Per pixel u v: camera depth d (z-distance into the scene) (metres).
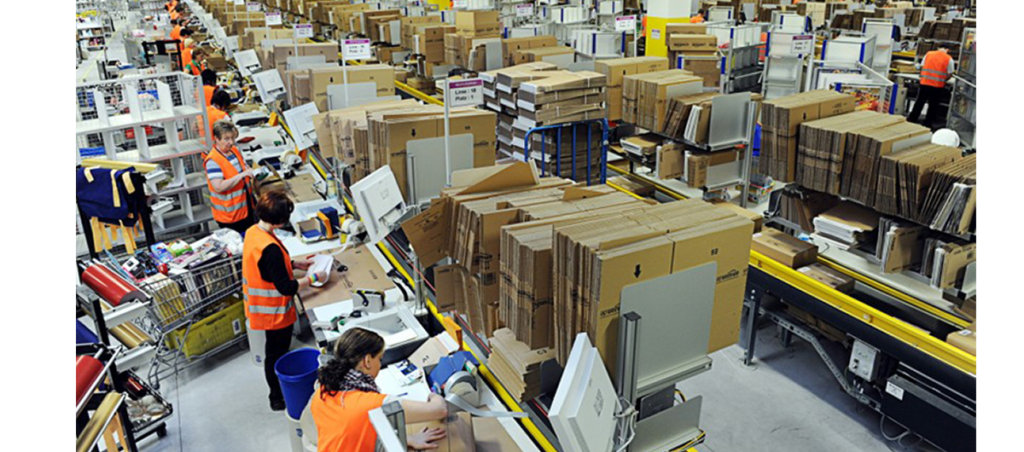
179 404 4.33
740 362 4.76
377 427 1.77
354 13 12.38
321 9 14.57
